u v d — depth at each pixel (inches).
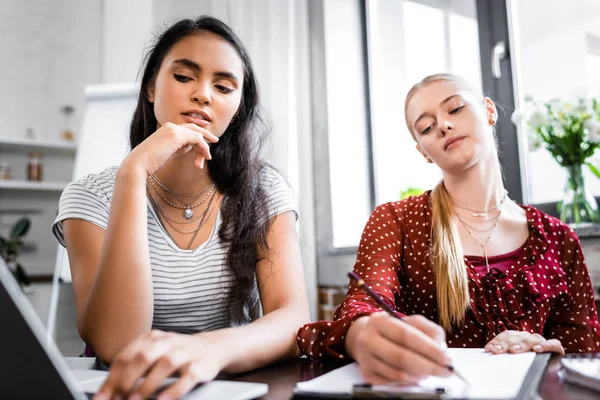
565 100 64.8
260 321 30.0
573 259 42.5
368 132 92.0
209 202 42.9
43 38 126.1
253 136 46.4
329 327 28.2
